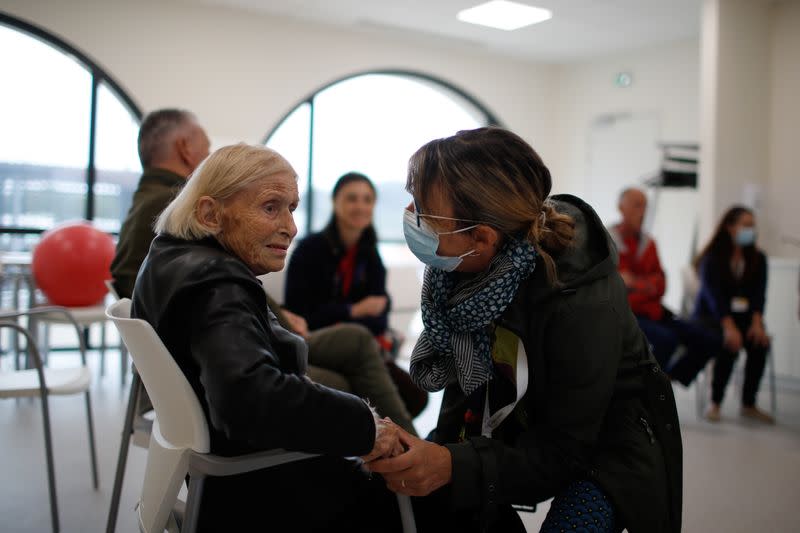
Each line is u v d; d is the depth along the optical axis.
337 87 6.86
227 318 0.92
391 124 7.52
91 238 3.96
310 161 6.74
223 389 0.87
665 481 1.10
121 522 2.21
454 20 6.25
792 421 3.90
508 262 1.11
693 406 4.25
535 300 1.12
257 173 1.08
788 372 4.83
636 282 4.05
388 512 1.21
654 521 1.07
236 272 0.98
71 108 5.63
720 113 5.31
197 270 0.97
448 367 1.30
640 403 1.14
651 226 6.79
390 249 7.68
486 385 1.26
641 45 6.94
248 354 0.89
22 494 2.44
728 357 3.85
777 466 3.06
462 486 1.07
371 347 2.24
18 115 5.54
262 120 6.28
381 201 7.61
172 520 1.17
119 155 5.80
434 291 1.23
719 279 4.01
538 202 1.12
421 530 1.21
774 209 5.61
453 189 1.11
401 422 2.22
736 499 2.63
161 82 5.79
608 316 1.09
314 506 1.14
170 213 1.09
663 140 6.88
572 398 1.08
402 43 7.00
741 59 5.42
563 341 1.08
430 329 1.23
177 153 2.11
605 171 7.46
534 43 6.98
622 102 7.27
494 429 1.23
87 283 3.92
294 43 6.39
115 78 5.62
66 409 3.67
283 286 2.90
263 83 6.26
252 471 1.10
